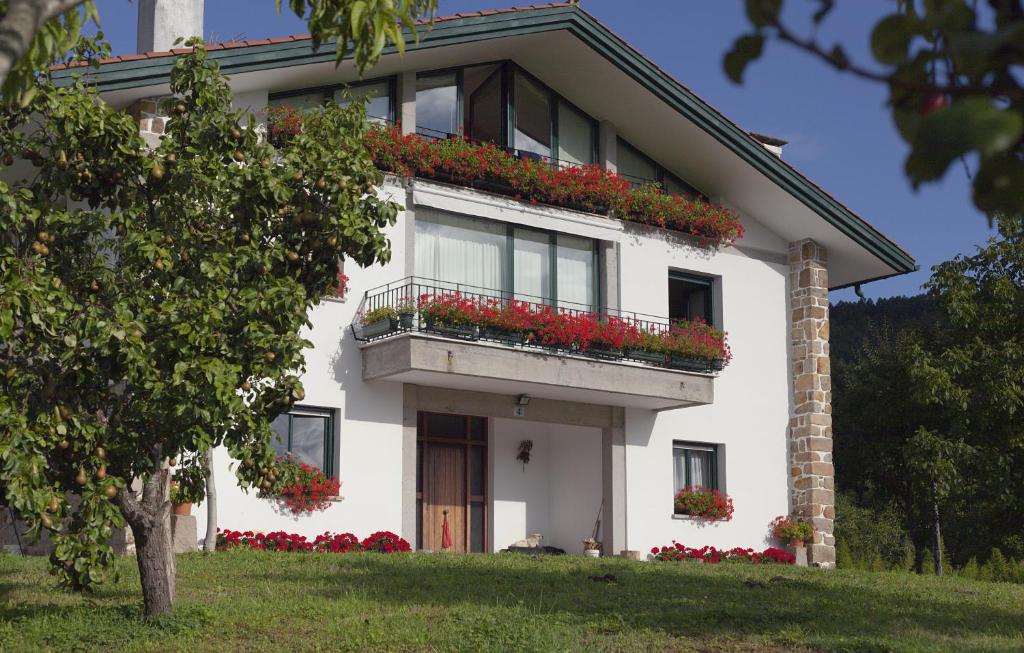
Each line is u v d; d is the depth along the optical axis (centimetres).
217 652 876
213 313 854
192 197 937
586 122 2141
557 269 2009
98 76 1455
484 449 2084
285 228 981
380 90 1895
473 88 2017
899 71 138
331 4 555
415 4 616
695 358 1998
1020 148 128
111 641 892
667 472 2061
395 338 1703
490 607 1092
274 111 1703
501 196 1925
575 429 2102
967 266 2277
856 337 4975
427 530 1989
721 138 2058
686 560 2005
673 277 2142
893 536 3616
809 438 2173
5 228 830
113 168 949
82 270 919
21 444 775
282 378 921
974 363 2136
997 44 125
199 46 980
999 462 2108
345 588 1196
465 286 1892
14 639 887
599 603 1164
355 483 1738
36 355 832
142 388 849
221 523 1616
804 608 1200
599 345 1891
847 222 2191
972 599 1364
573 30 1923
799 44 141
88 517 815
